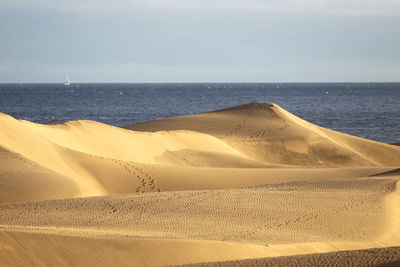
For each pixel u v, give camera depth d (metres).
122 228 39.25
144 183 68.38
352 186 59.84
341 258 28.58
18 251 28.72
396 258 27.92
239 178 73.50
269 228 42.09
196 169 76.12
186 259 31.52
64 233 32.31
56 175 58.50
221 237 37.75
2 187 52.88
